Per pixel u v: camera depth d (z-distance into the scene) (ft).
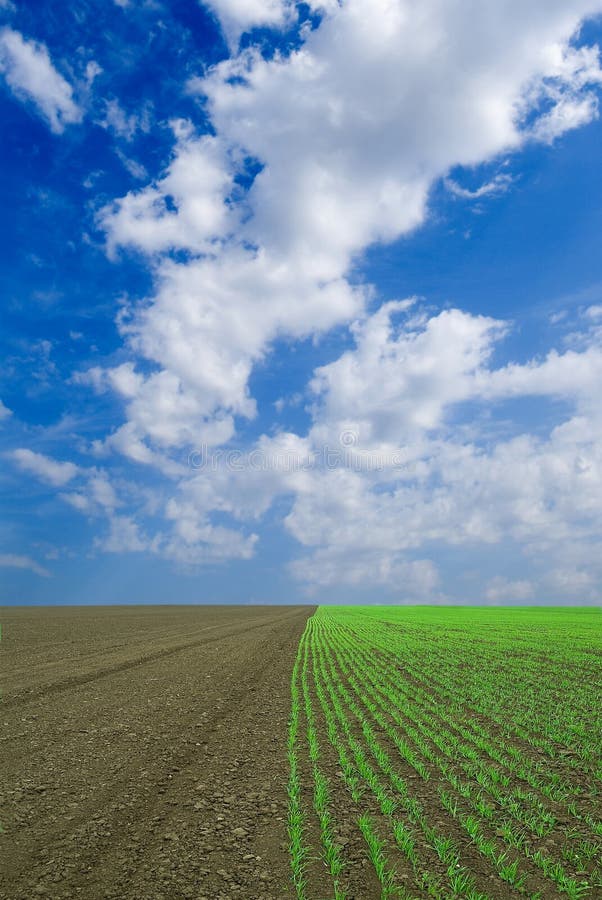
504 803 33.19
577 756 43.86
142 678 77.25
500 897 23.39
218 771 38.73
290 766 40.11
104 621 220.84
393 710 59.77
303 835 28.78
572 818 31.53
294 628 197.26
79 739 45.73
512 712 59.47
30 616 261.65
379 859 26.05
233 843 27.63
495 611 400.67
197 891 23.06
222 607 508.53
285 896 22.91
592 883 24.63
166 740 46.03
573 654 114.93
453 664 99.09
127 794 33.78
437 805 33.30
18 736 46.26
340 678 82.43
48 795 33.32
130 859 25.63
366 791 35.42
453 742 46.70
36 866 24.77
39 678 74.23
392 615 324.39
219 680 77.66
